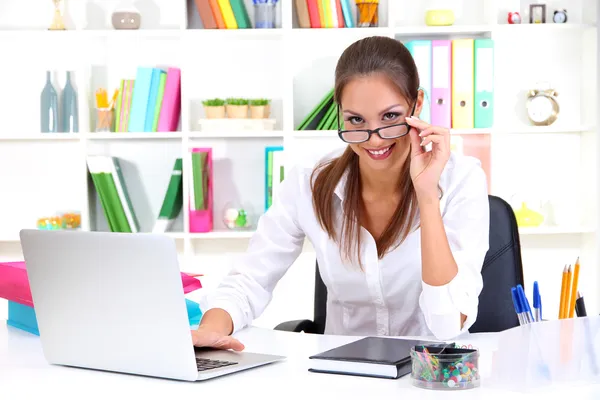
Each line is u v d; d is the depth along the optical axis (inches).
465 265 72.4
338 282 84.1
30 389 56.6
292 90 151.0
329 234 81.4
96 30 151.5
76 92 157.9
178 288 55.7
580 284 156.2
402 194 78.4
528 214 153.2
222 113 152.5
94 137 152.9
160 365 57.9
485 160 153.4
